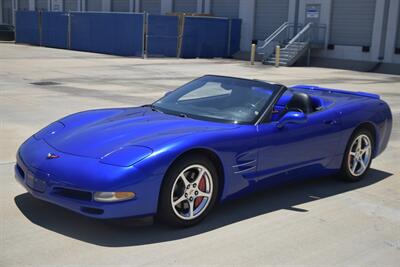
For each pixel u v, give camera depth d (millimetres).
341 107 5527
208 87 5215
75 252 3572
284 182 4949
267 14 34812
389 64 28094
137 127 4285
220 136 4172
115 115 4836
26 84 14508
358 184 5754
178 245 3781
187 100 5070
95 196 3613
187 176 4043
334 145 5359
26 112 9469
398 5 27750
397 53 27922
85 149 3936
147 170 3701
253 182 4555
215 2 38156
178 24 31484
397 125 9797
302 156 4980
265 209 4703
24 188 4457
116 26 31703
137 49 30781
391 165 6766
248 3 35438
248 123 4566
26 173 3994
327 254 3773
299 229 4246
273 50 31938
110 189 3596
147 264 3443
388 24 28234
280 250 3795
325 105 5543
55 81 15719
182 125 4352
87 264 3402
